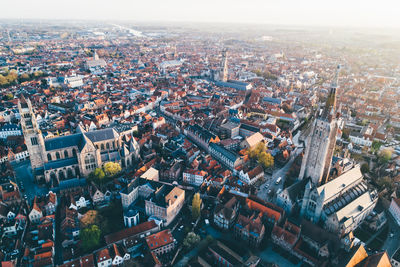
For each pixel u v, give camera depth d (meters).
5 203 191.75
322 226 177.75
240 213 183.75
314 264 155.62
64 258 155.50
